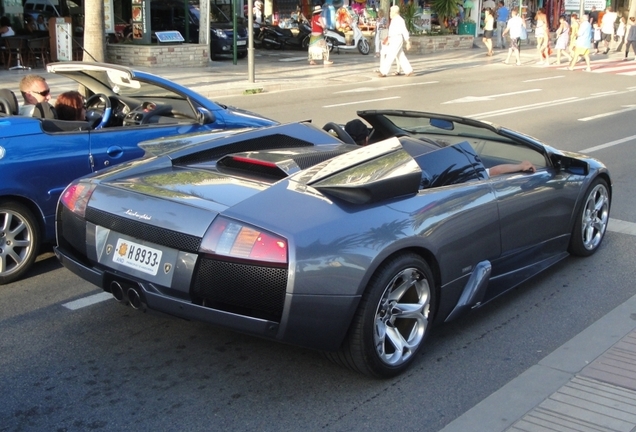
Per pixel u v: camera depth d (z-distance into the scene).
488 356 4.34
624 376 3.98
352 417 3.65
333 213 3.73
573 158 5.37
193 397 3.81
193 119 6.58
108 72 6.34
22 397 3.79
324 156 4.52
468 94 17.62
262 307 3.56
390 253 3.78
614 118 13.93
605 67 25.70
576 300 5.19
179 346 4.40
